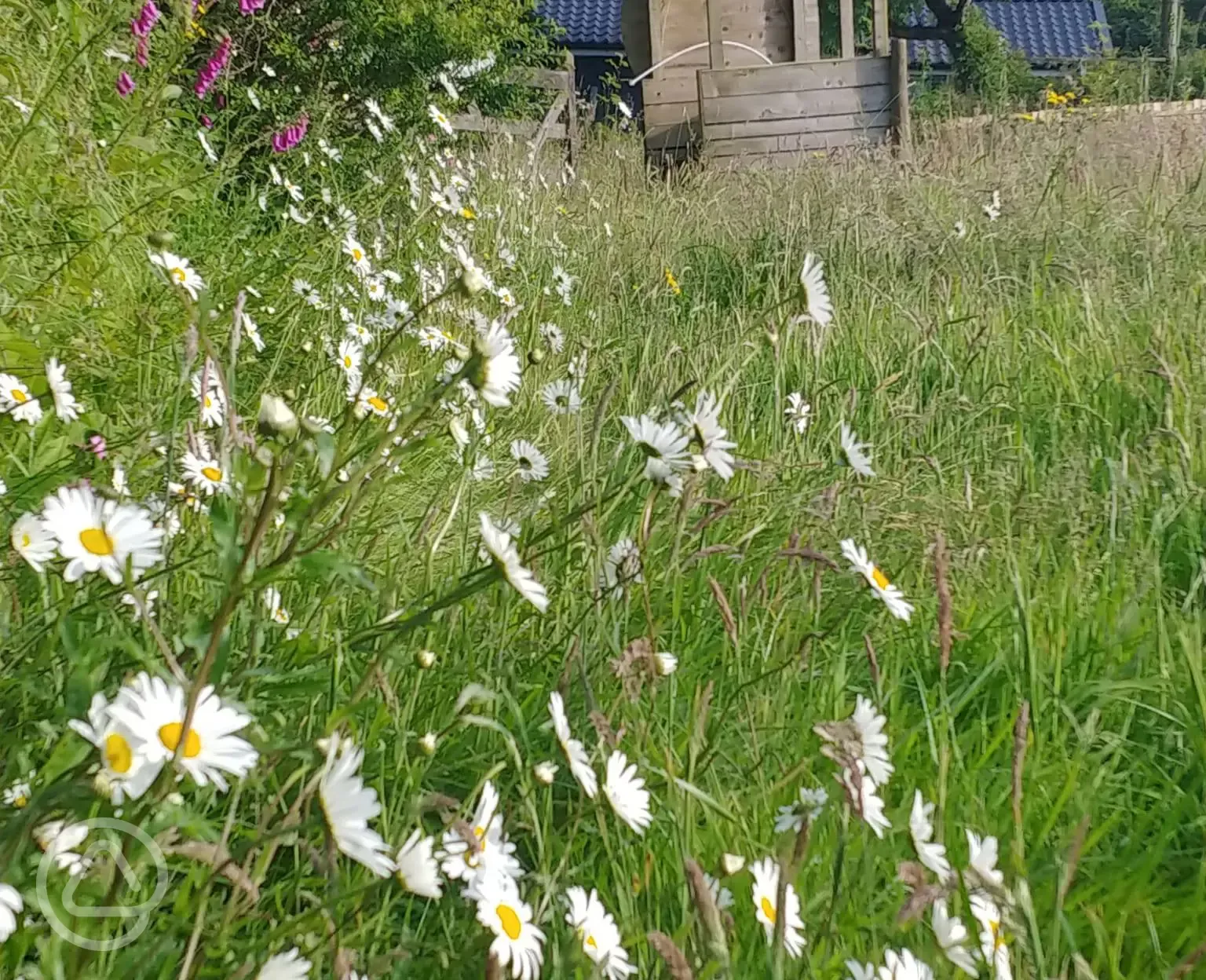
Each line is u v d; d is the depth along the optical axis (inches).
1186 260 231.3
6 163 125.9
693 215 304.3
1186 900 77.4
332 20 294.2
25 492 79.7
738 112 519.2
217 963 51.2
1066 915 74.6
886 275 240.2
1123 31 1850.4
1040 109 412.2
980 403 166.1
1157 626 109.1
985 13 1700.3
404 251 221.0
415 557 96.1
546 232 273.9
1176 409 160.7
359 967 53.2
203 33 215.5
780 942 51.8
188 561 65.2
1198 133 335.3
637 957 62.2
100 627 66.3
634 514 107.1
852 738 55.4
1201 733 94.8
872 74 512.4
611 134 444.1
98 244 139.3
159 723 38.7
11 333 104.1
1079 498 134.6
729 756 83.9
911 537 125.4
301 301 160.1
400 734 68.5
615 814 58.2
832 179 316.2
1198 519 134.4
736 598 103.1
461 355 58.1
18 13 163.6
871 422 161.6
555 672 89.7
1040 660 104.0
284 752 49.7
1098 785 87.4
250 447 64.7
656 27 562.6
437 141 299.4
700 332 204.2
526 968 46.3
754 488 129.0
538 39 379.6
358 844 39.6
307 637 73.1
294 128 215.2
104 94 181.2
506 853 51.3
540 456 102.0
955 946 55.8
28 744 58.0
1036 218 256.2
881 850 75.5
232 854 42.1
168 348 126.1
